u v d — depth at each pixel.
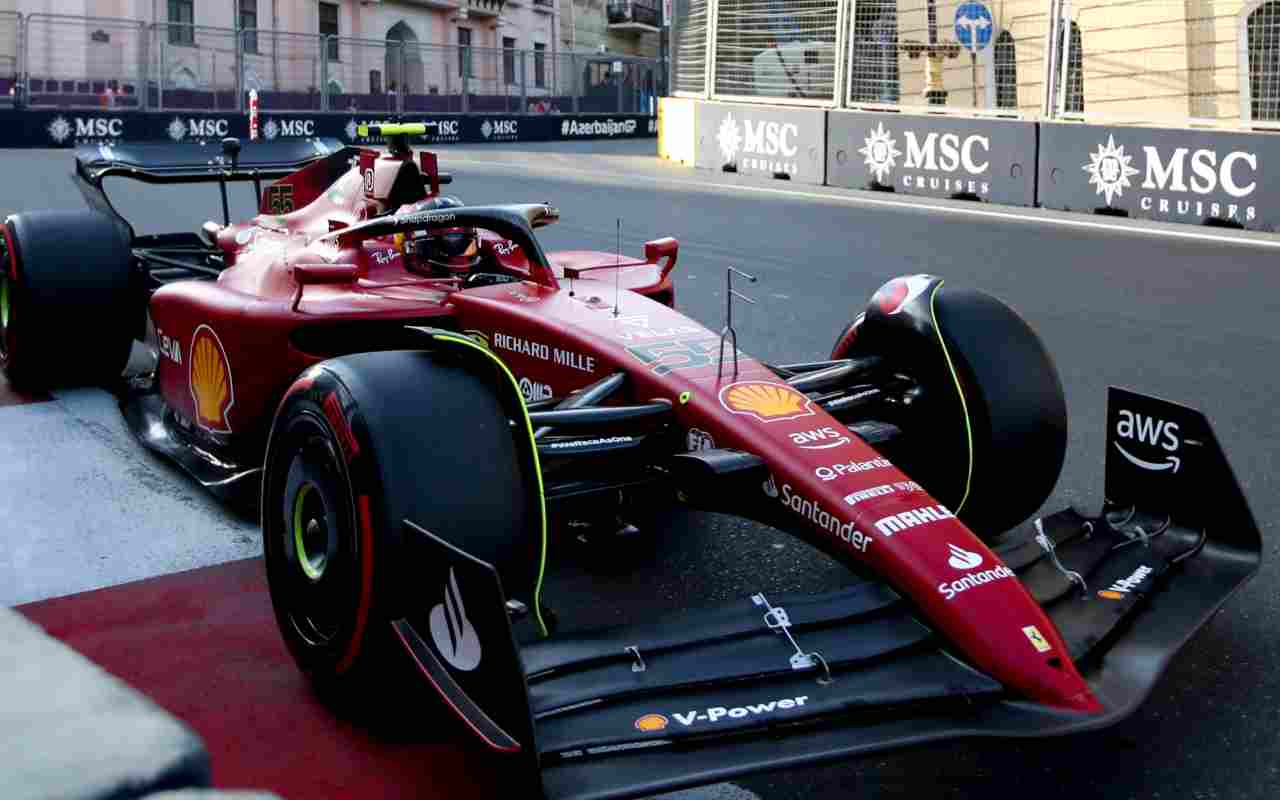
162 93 26.39
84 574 3.77
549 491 3.25
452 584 2.44
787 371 3.83
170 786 0.62
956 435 3.60
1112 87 17.03
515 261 4.60
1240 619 3.50
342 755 2.72
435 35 42.62
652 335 3.62
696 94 21.19
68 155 20.69
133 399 5.38
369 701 2.86
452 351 2.90
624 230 11.80
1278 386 6.23
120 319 5.62
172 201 13.28
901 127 16.16
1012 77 17.67
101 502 4.40
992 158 15.16
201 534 4.13
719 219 12.82
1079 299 8.59
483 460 2.76
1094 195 14.16
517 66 33.22
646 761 2.22
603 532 3.86
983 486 3.60
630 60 36.00
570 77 34.72
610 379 3.45
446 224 4.19
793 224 12.54
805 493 2.92
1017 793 2.60
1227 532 3.18
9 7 29.58
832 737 2.31
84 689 0.69
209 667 3.16
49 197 13.55
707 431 3.18
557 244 10.78
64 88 25.80
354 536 2.70
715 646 2.61
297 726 2.86
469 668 2.40
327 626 2.90
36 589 3.65
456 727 2.39
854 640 2.62
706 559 4.00
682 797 2.60
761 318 7.75
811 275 9.38
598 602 3.64
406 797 2.55
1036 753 2.77
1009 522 3.72
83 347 5.59
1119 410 3.39
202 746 0.67
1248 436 5.31
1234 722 2.90
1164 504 3.31
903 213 13.77
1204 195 13.08
